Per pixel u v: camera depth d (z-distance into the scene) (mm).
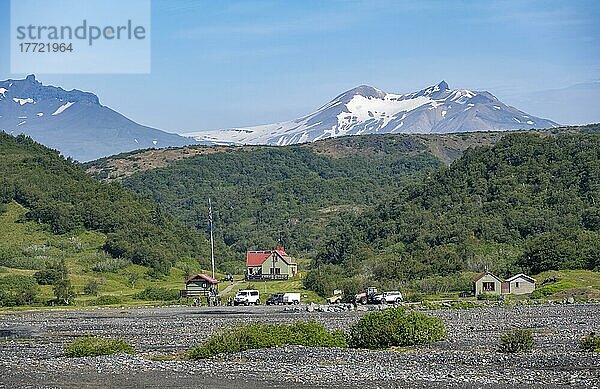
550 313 94688
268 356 55812
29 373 51031
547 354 54406
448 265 154000
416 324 63031
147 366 52688
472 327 78188
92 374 50094
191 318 98312
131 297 143000
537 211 178250
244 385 45031
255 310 113125
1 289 139625
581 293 124688
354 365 50812
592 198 178875
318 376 46969
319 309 110312
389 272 154125
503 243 169000
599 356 52438
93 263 174875
